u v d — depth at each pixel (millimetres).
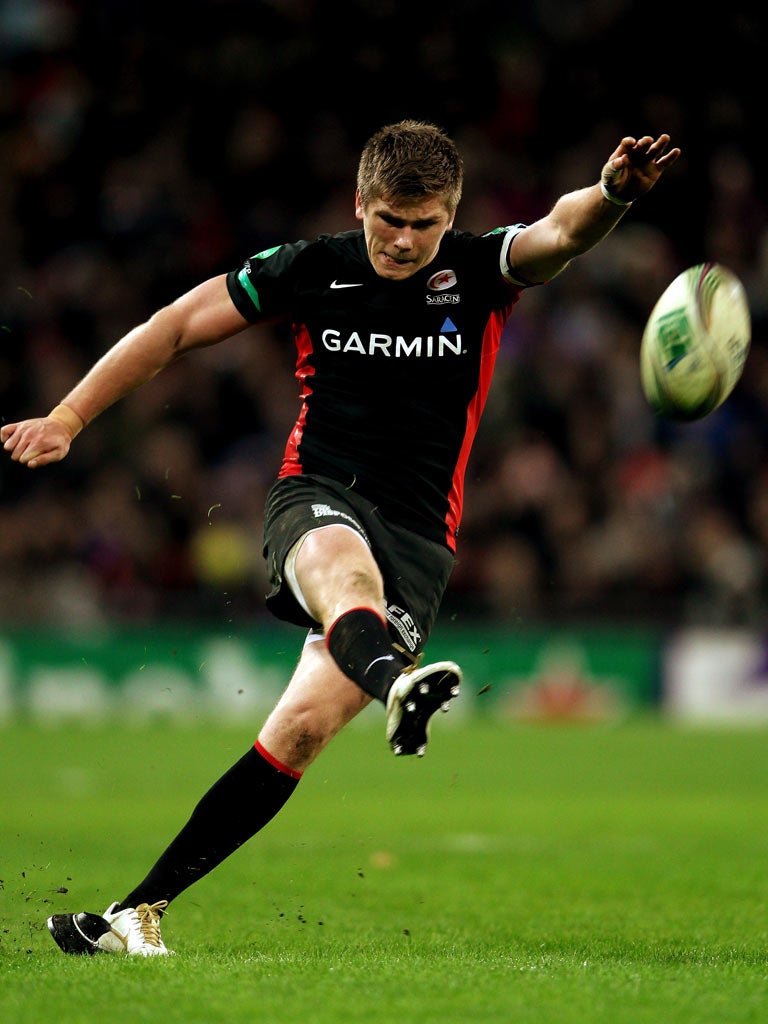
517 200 83500
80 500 69625
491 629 67500
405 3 87625
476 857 27250
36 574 67688
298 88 86312
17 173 83188
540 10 88750
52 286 78188
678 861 26641
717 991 13250
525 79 86875
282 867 25672
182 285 79312
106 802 37125
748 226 83500
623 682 66812
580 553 69938
